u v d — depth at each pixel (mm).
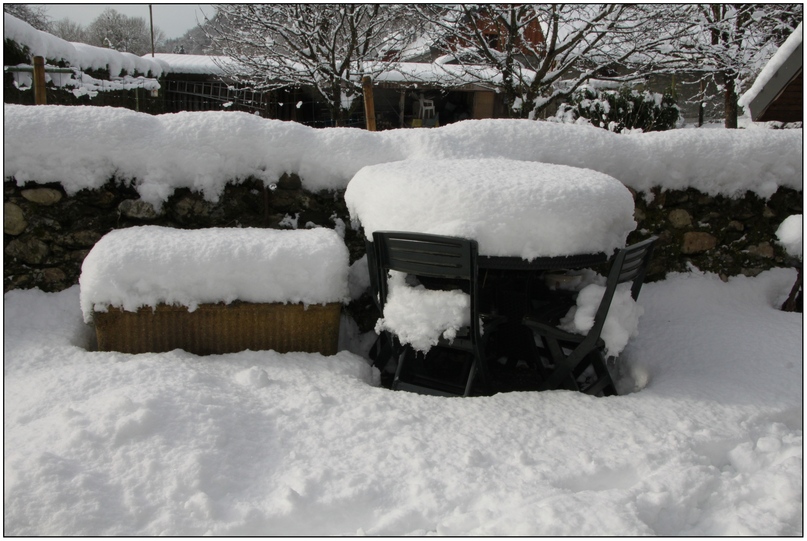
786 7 8055
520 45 7191
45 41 6508
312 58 7793
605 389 3029
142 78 9555
